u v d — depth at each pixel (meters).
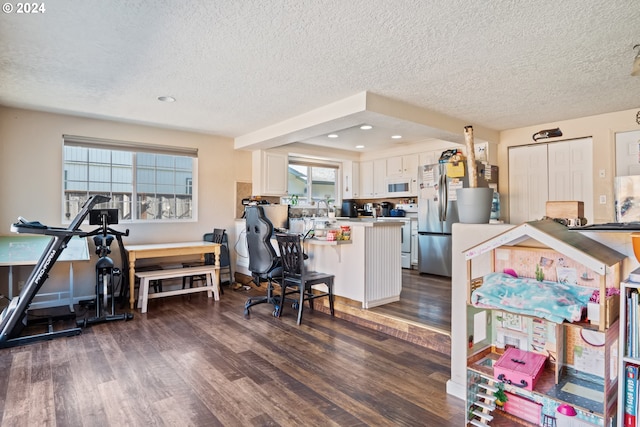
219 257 4.64
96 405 2.03
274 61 2.71
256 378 2.37
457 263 2.21
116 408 2.00
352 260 3.72
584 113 4.18
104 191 4.57
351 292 3.72
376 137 5.62
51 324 3.44
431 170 5.46
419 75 2.99
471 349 1.84
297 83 3.18
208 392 2.19
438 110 4.03
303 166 6.88
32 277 3.04
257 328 3.39
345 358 2.71
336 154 6.75
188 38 2.34
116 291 4.57
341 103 3.65
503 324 1.97
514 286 1.70
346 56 2.62
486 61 2.71
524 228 1.56
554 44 2.43
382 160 6.82
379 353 2.81
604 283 1.36
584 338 1.67
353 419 1.92
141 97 3.57
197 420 1.90
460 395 2.15
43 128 4.08
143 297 3.91
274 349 2.87
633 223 1.58
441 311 3.46
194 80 3.10
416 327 3.03
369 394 2.18
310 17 2.08
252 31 2.25
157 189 4.98
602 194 4.21
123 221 4.66
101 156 4.56
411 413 1.98
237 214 5.61
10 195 3.91
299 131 4.35
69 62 2.73
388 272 3.81
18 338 2.96
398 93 3.44
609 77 3.04
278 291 4.77
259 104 3.80
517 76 3.01
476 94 3.48
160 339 3.09
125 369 2.49
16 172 3.93
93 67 2.82
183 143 5.10
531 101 3.71
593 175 4.29
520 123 4.67
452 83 3.18
